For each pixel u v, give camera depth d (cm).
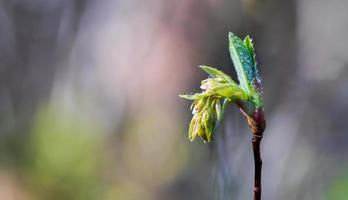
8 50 139
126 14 121
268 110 120
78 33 130
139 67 117
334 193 108
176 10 114
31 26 138
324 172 112
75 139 108
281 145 117
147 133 114
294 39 117
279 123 119
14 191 108
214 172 78
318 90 119
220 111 42
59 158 106
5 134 115
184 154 111
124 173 109
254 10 92
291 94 120
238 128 102
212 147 79
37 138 109
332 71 119
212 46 112
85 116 117
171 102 114
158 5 117
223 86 42
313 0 118
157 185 110
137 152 111
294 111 119
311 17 119
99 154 108
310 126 118
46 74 133
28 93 132
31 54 136
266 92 119
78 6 131
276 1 111
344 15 120
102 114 117
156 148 112
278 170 115
